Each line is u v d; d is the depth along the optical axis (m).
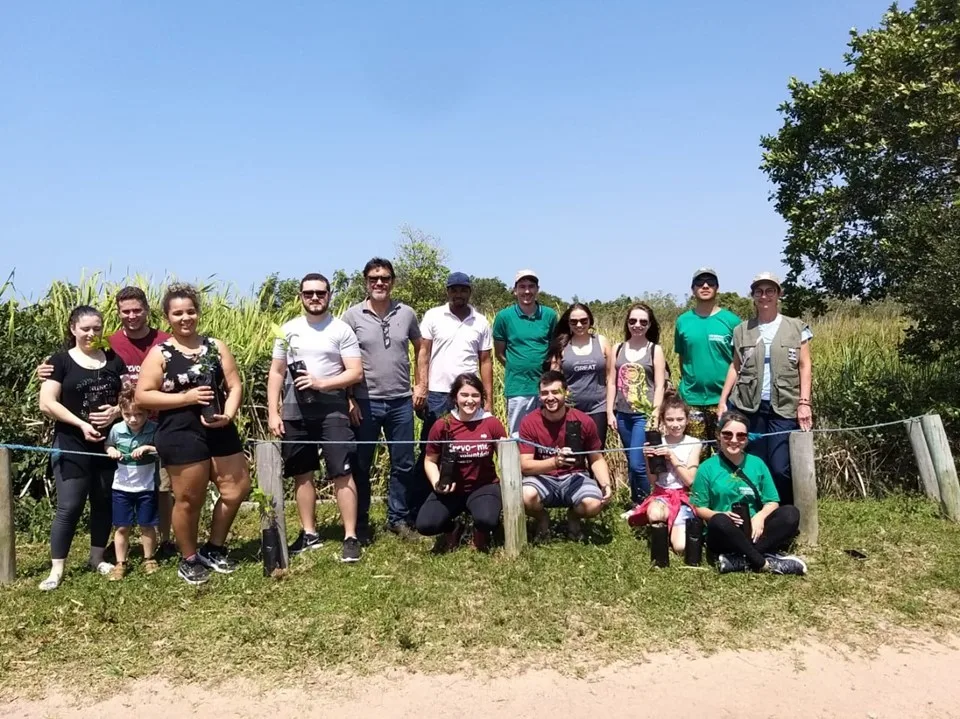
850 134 7.59
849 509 6.54
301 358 5.43
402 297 23.20
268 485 5.16
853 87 7.39
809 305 8.14
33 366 6.97
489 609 4.50
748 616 4.41
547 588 4.79
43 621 4.43
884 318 11.34
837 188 7.75
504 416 8.20
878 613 4.48
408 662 3.94
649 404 6.38
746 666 3.91
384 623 4.33
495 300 23.38
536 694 3.66
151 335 5.57
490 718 3.47
